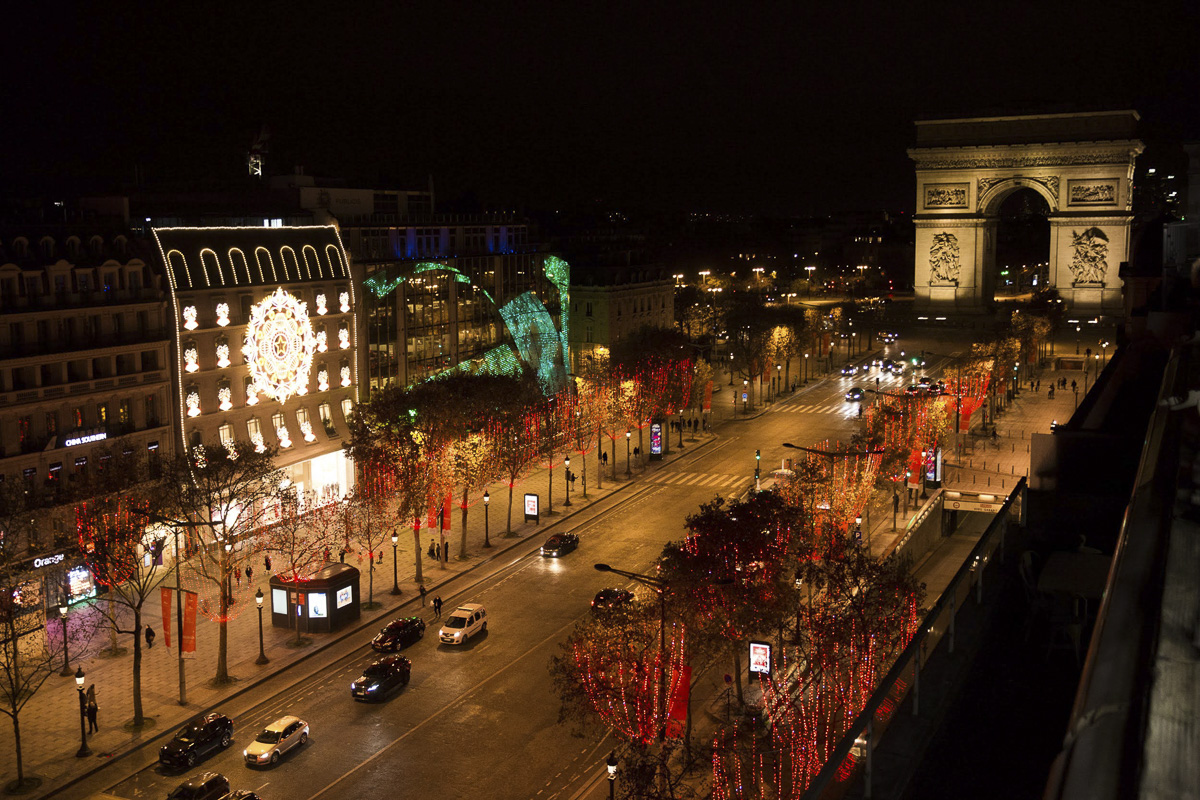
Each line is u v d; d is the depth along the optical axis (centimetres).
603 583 8938
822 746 5416
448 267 13138
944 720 1421
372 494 9662
